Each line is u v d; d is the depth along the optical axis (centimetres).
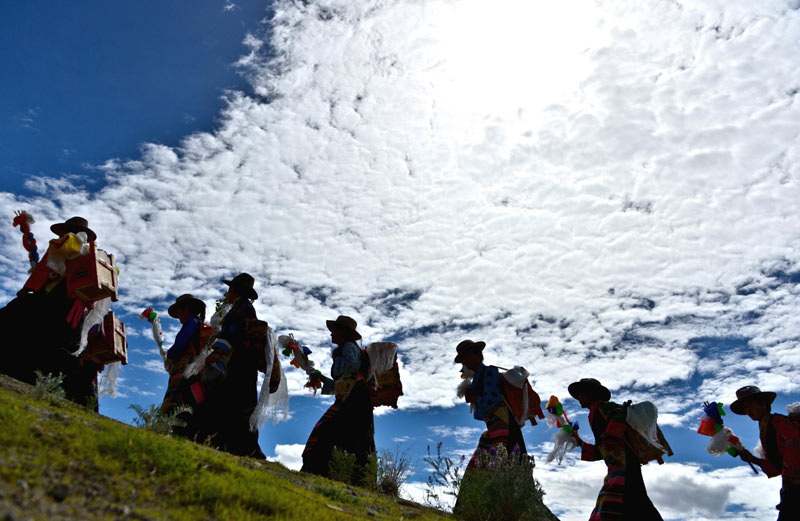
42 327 787
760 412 909
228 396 855
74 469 471
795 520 845
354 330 1017
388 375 1016
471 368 1020
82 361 841
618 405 869
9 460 443
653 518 812
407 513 732
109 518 412
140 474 505
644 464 843
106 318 864
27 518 368
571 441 930
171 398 851
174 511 458
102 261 823
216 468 587
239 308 892
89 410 676
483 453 917
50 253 804
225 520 471
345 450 928
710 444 911
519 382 962
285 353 1048
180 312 938
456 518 808
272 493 548
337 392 980
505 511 811
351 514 604
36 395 649
